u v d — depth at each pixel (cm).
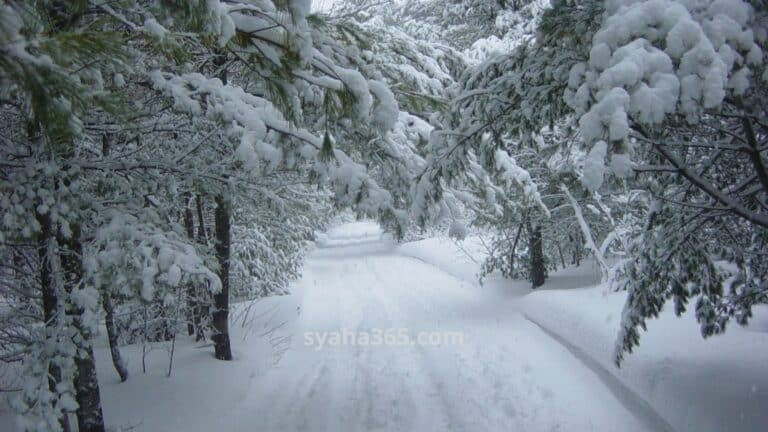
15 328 571
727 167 482
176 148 621
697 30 279
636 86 281
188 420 603
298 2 341
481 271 1652
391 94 434
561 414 632
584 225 1213
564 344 906
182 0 310
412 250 2522
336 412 679
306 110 573
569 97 366
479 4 1744
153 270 395
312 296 1596
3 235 364
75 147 477
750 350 638
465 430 615
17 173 391
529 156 1249
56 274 432
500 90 511
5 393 582
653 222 538
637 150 491
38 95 207
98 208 446
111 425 569
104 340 945
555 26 421
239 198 731
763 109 344
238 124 430
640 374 651
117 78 410
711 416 506
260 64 395
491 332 1058
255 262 1426
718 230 511
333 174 457
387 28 826
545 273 1459
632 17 298
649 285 523
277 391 756
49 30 301
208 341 939
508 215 1162
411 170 607
